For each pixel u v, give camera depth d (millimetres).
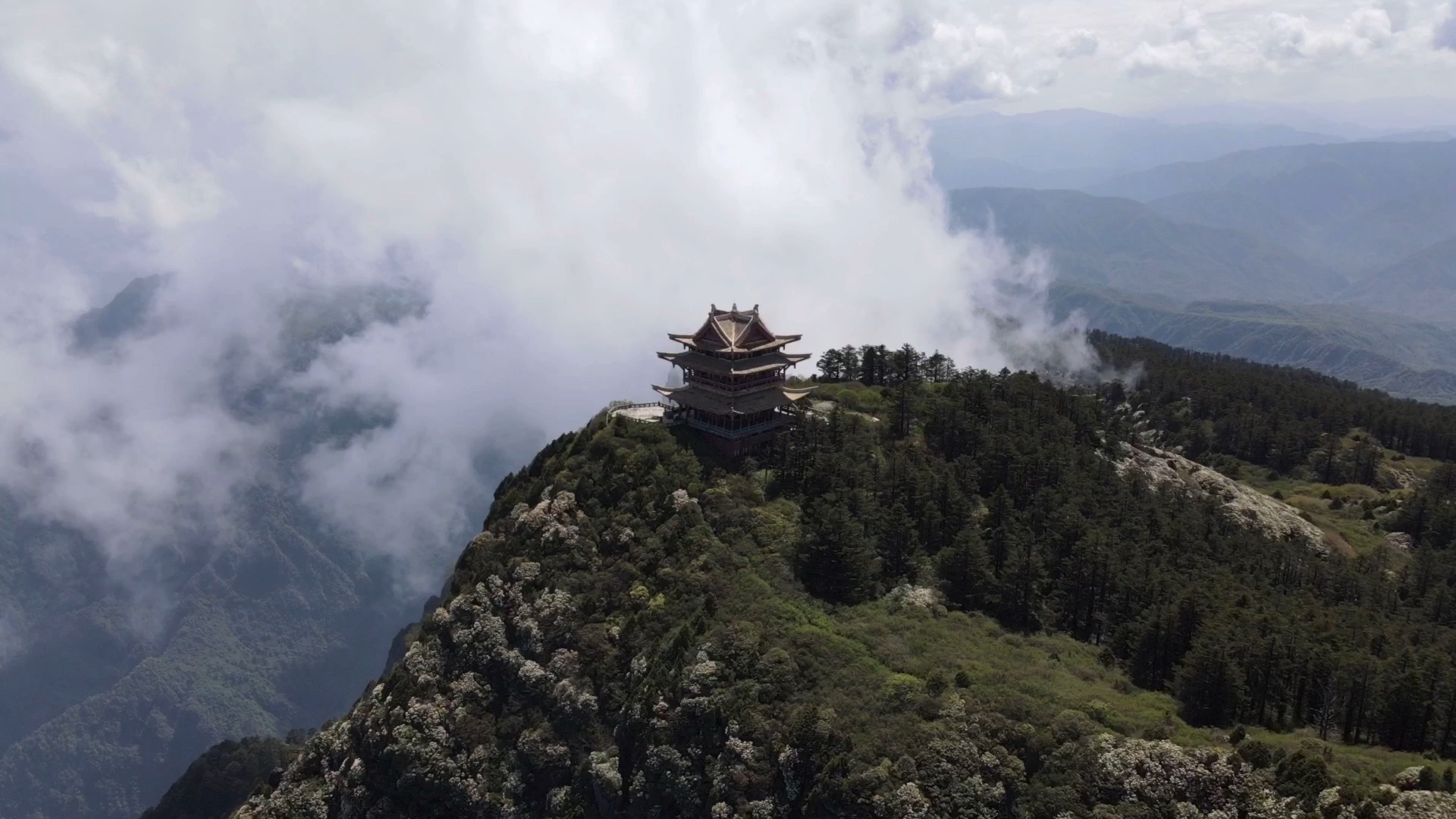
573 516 133250
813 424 150000
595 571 126812
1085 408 179125
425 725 115562
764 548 127312
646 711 107312
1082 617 123000
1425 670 97062
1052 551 128750
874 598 120688
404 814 113625
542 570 127250
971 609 121250
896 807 89375
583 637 118875
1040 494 138750
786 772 96562
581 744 112375
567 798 109438
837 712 99688
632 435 146250
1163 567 124500
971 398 168000
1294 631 106312
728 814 96312
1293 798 79938
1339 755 88062
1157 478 172500
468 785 111500
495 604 125625
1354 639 111000
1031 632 118750
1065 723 92375
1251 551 141000
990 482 147375
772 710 102375
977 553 121688
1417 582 149625
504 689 120188
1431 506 188000
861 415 167500
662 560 125500
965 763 91062
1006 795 89312
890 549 128500
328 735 133250
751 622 113562
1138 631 111562
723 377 150250
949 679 101188
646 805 102875
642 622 118188
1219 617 108812
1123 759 86875
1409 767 85188
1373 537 187375
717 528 130875
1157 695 102062
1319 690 100812
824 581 121438
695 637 112625
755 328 151750
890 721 97688
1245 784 82750
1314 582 138500
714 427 149250
